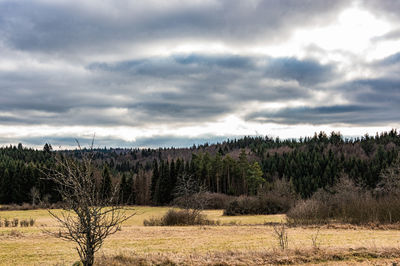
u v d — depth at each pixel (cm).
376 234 2658
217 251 1698
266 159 13725
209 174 10288
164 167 10006
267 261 1443
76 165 1134
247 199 6094
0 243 2139
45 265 1484
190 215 3906
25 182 8944
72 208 1092
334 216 3697
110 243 2177
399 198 3578
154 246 2042
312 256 1516
